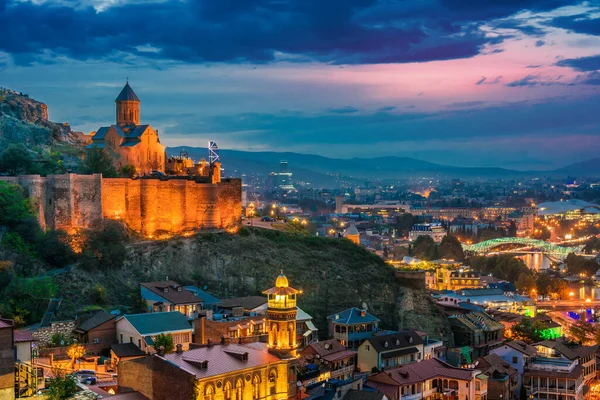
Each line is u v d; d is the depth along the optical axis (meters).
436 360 186.12
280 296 140.00
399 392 167.50
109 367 157.25
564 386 194.88
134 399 120.75
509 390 191.25
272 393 132.88
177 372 119.38
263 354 134.75
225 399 123.31
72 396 119.88
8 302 184.25
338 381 159.12
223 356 129.00
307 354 183.12
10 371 105.50
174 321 176.62
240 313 199.12
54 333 174.25
